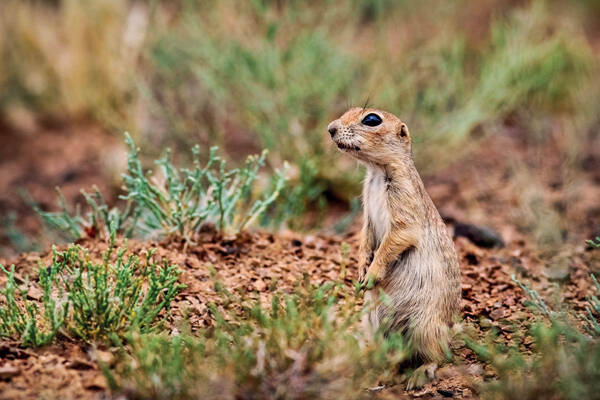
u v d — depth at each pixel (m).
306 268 9.76
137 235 10.48
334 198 14.84
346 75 15.39
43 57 20.38
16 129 19.73
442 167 15.63
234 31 16.22
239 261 9.74
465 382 7.43
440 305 7.93
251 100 14.95
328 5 16.17
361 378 6.81
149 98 15.62
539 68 17.70
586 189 14.33
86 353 7.16
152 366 6.45
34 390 6.51
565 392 6.47
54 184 16.52
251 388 6.39
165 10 20.72
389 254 8.06
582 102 17.56
